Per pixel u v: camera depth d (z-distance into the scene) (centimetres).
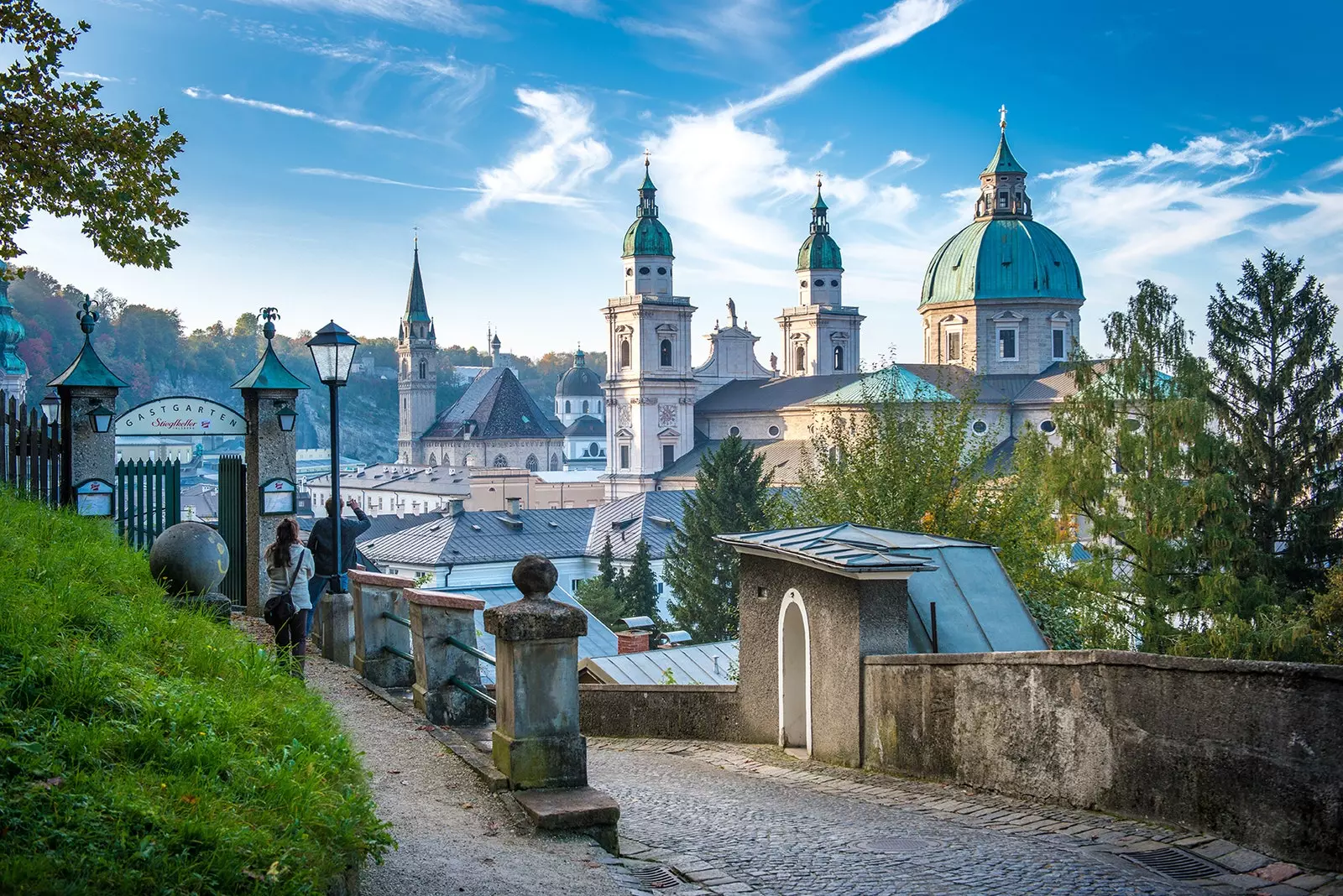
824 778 1264
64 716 645
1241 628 3681
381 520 9638
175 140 1427
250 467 1712
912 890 775
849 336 14412
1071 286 10962
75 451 1636
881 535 1622
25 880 497
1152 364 4353
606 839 854
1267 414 4672
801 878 803
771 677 1534
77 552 1090
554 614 907
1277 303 4775
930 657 1191
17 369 6381
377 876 699
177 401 1677
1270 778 850
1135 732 966
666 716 1730
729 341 14162
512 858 763
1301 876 800
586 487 14175
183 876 534
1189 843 883
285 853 571
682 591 7206
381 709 1177
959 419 3173
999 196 11188
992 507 3005
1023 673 1082
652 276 13038
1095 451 4225
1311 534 4438
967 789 1142
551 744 903
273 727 761
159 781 609
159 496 1742
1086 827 956
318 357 1596
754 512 7319
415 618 1187
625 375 13125
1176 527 4009
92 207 1395
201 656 859
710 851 884
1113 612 4050
